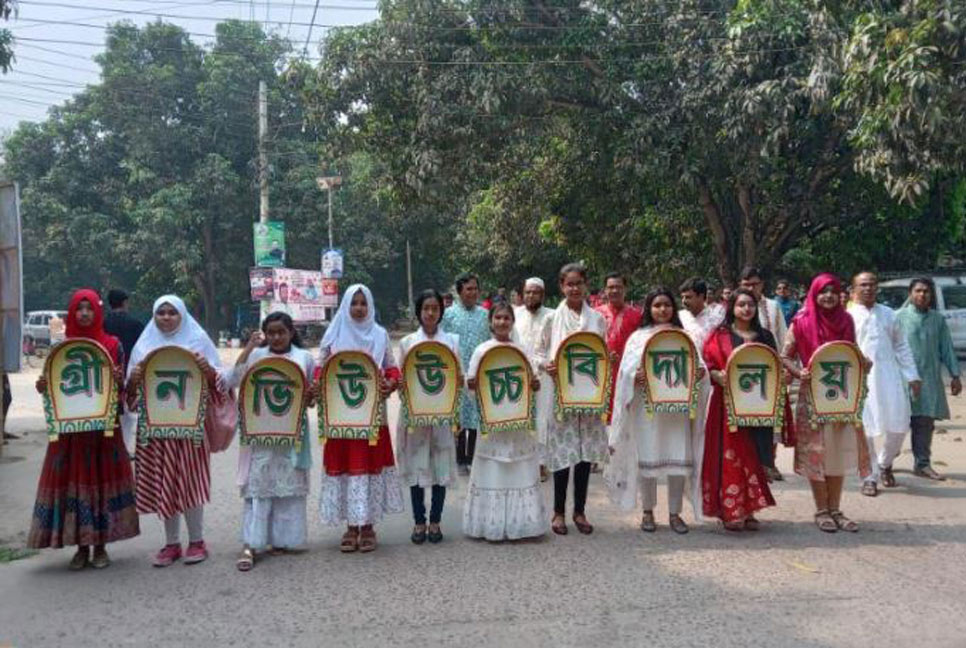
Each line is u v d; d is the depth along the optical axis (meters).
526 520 5.70
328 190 31.73
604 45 13.80
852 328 5.97
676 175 13.48
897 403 6.90
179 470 5.25
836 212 15.68
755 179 13.09
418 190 13.41
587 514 6.53
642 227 16.78
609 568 5.10
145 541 5.91
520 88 13.10
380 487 5.53
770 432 5.96
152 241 32.53
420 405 5.60
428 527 5.84
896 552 5.36
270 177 32.94
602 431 5.90
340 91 13.62
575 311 6.56
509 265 25.78
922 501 6.68
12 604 4.62
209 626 4.27
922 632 4.07
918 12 7.55
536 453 5.80
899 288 16.92
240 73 34.25
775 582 4.80
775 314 7.79
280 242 22.80
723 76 12.24
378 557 5.41
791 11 12.15
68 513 5.09
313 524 6.31
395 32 13.48
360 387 5.43
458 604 4.51
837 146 14.02
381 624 4.25
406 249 39.56
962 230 19.05
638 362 5.82
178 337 5.40
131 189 34.81
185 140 34.06
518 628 4.17
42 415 13.18
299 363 5.43
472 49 13.66
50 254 34.91
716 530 5.98
